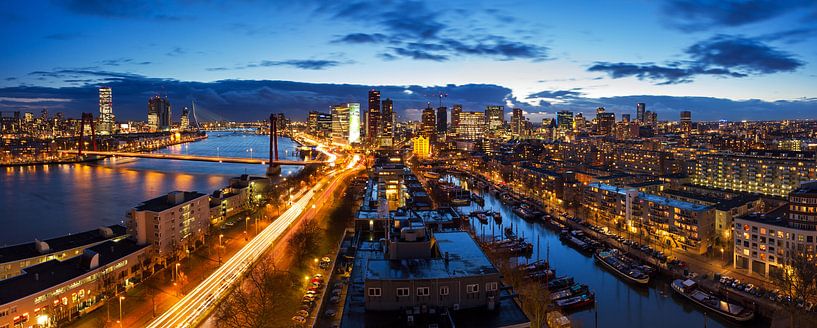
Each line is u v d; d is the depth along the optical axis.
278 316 174.75
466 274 131.75
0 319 158.88
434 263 140.38
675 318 189.75
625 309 197.50
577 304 197.38
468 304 129.88
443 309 125.81
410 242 146.75
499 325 120.50
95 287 187.88
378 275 131.38
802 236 199.25
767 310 180.75
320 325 161.88
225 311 162.62
